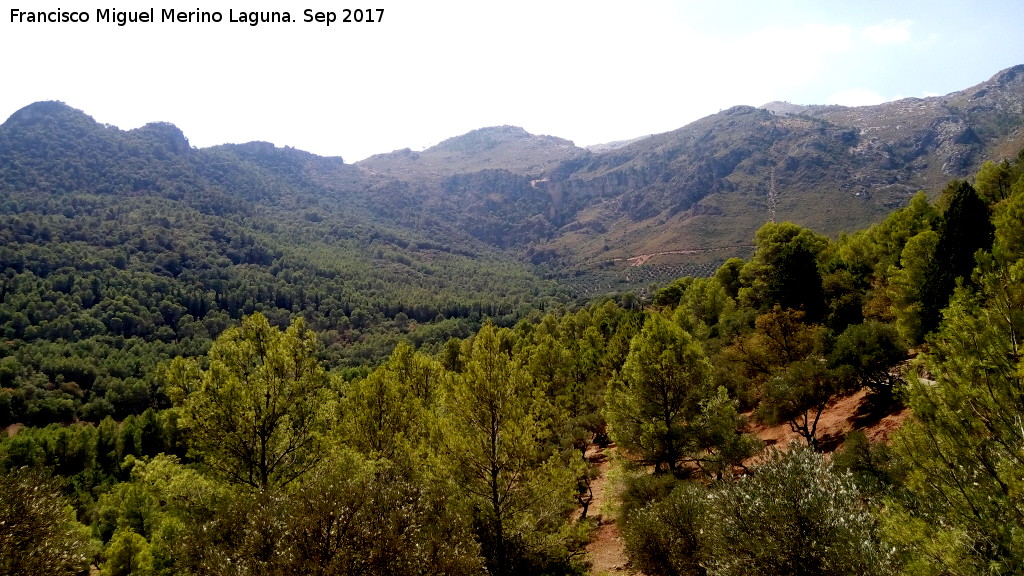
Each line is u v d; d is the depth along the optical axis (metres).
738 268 63.19
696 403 20.59
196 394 14.55
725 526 9.71
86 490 43.88
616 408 21.92
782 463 9.83
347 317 147.00
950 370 8.14
